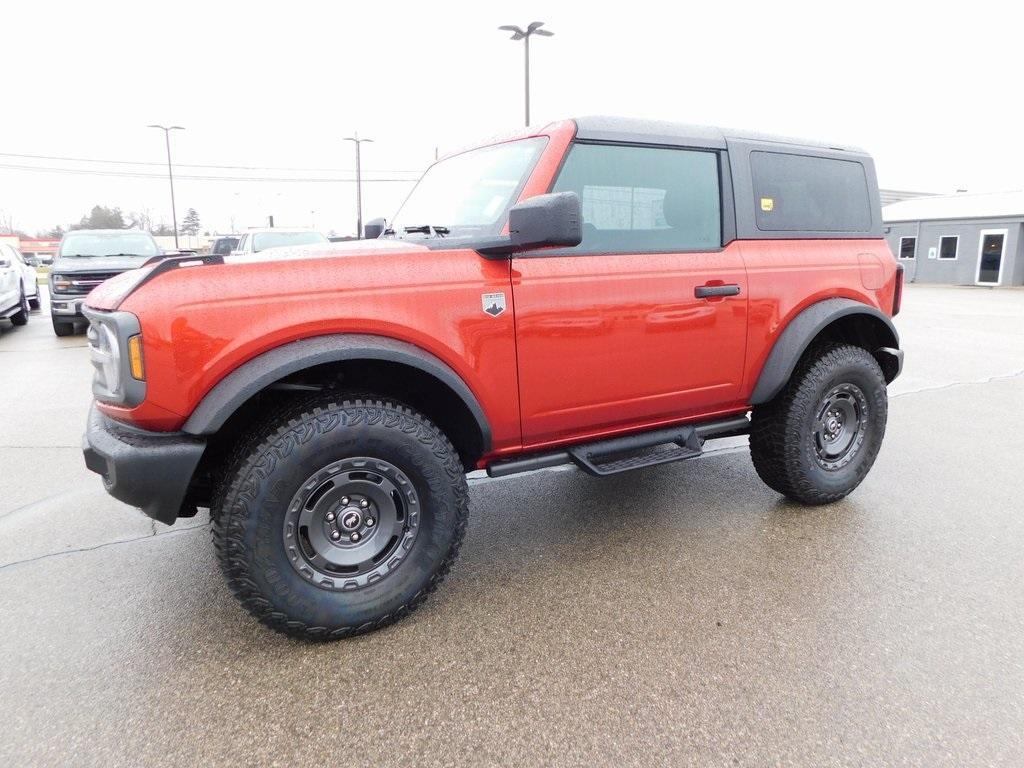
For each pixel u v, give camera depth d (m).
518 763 1.86
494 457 2.88
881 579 2.88
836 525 3.46
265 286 2.26
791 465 3.49
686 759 1.86
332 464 2.34
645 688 2.17
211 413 2.16
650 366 3.01
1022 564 3.01
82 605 2.76
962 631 2.48
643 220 3.01
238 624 2.60
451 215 3.07
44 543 3.38
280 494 2.26
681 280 3.03
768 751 1.89
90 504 3.91
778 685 2.18
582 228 2.81
